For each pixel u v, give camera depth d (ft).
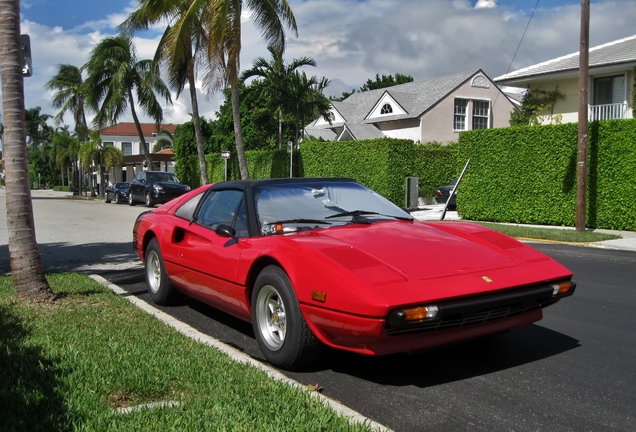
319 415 10.09
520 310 12.84
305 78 101.71
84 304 19.33
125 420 9.78
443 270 12.33
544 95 77.41
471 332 12.43
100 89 125.80
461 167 60.70
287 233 14.71
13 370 12.20
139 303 20.17
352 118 135.03
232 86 69.51
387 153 75.05
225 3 64.03
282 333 13.38
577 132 50.06
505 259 13.44
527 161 54.19
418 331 11.65
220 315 19.06
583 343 15.56
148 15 77.20
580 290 22.97
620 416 10.83
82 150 160.66
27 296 19.36
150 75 118.62
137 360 12.94
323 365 13.76
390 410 11.18
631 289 23.15
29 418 9.79
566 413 10.98
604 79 71.31
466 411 11.10
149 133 288.30
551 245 39.88
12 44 19.15
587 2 45.39
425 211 72.28
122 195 103.24
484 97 122.93
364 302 11.11
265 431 9.30
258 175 104.63
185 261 17.67
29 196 19.71
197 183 132.57
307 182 17.16
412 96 125.80
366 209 16.61
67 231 48.29
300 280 12.44
